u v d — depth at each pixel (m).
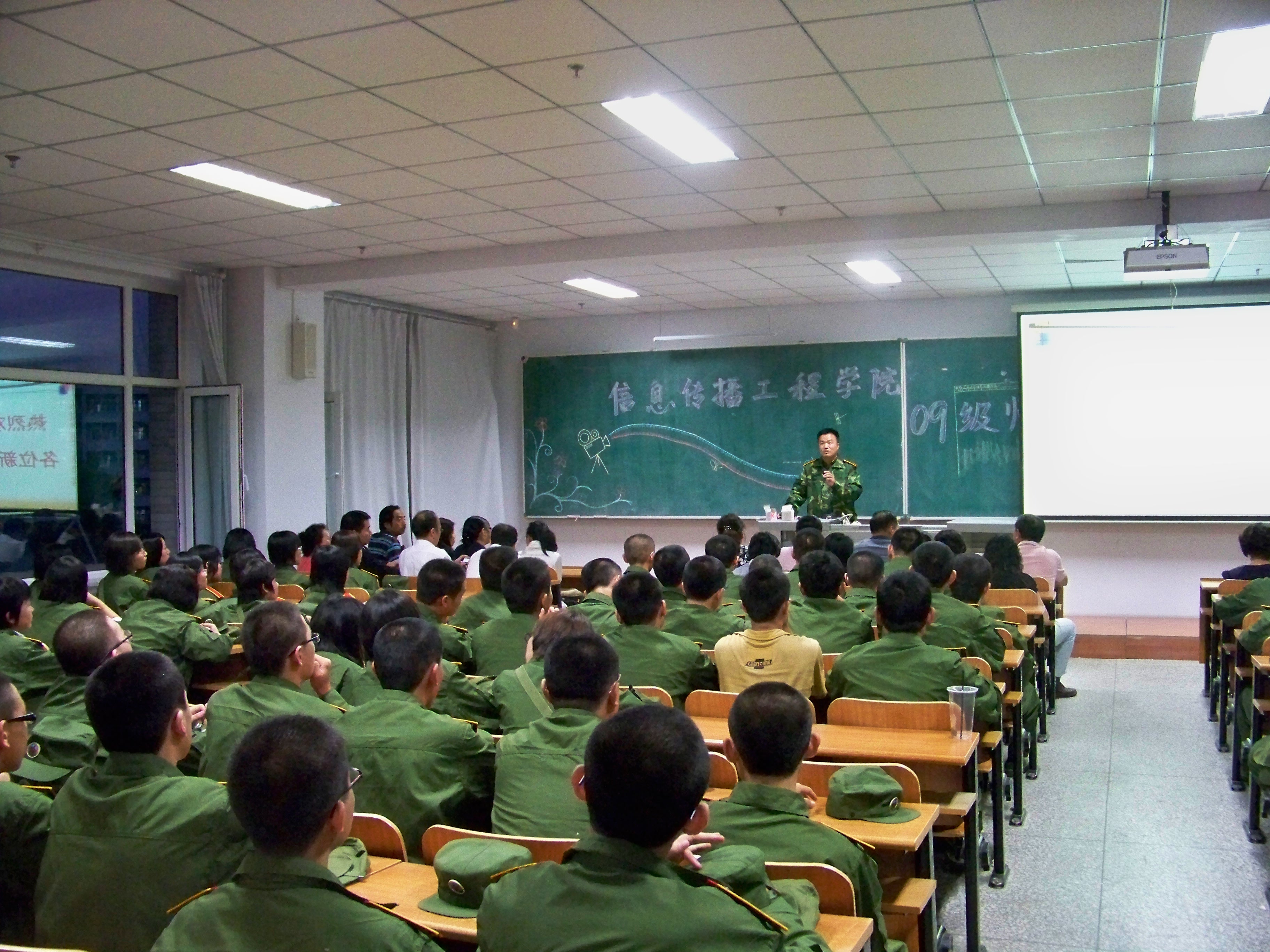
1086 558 8.84
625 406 10.27
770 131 4.64
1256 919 3.26
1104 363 8.59
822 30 3.55
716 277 8.14
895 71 3.94
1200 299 8.34
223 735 2.43
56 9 3.32
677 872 1.40
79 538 7.12
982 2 3.34
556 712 2.26
